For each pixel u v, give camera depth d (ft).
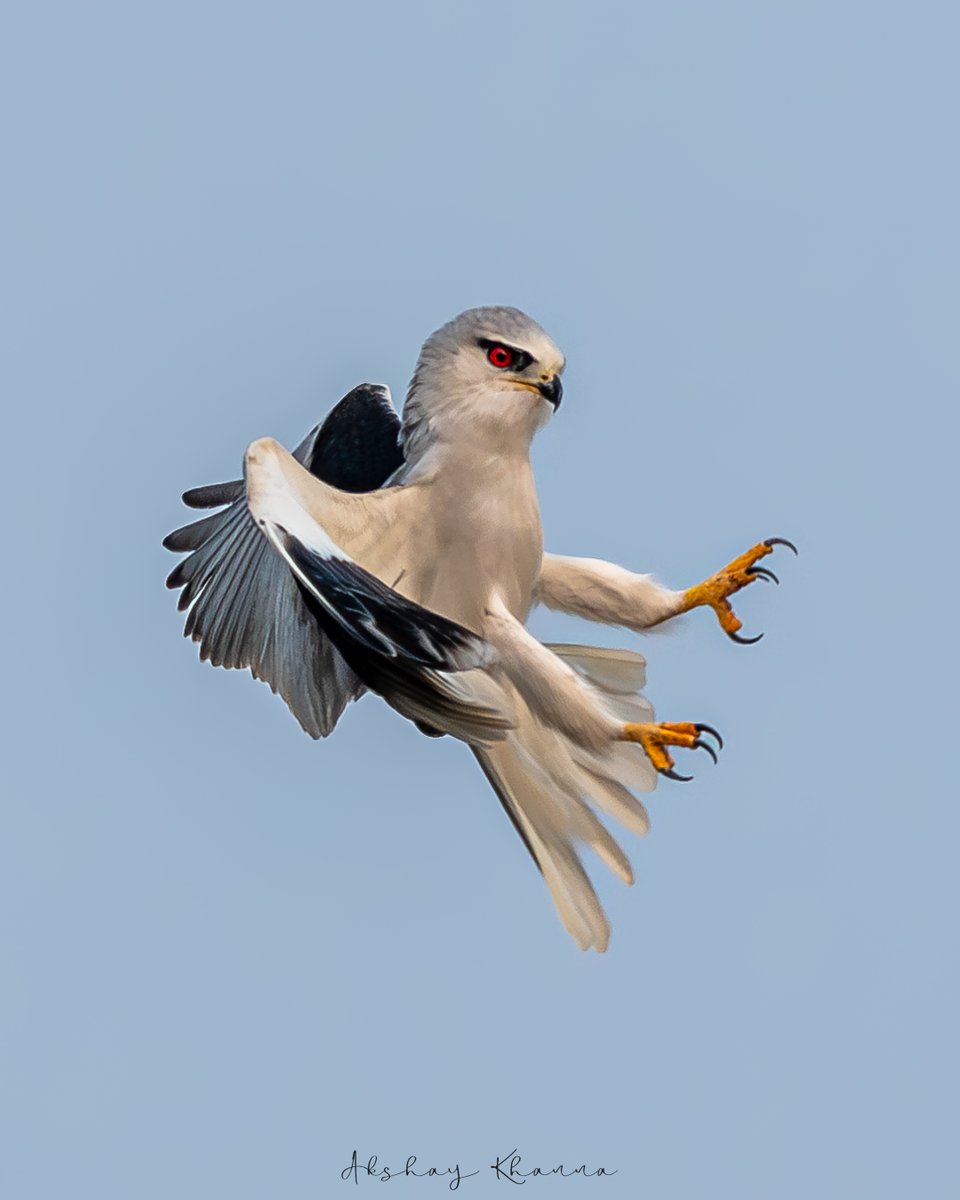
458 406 38.40
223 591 40.55
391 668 33.14
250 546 40.14
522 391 38.22
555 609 42.32
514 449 38.47
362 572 33.19
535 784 39.58
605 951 39.70
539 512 39.11
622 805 39.52
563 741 39.01
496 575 38.55
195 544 42.29
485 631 38.58
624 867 39.65
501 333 38.32
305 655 39.65
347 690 39.86
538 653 38.24
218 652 40.68
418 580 38.27
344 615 32.01
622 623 42.09
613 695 42.16
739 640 41.57
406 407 39.22
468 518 38.17
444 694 33.24
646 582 41.78
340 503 36.78
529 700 38.58
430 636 32.19
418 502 38.11
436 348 38.86
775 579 41.65
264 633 40.06
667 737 37.68
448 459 38.24
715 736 37.65
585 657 42.22
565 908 39.70
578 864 39.78
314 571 32.58
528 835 39.86
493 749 39.47
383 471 41.93
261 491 33.47
